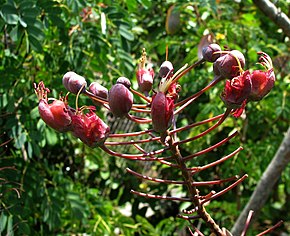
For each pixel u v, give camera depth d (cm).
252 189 98
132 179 97
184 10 86
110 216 87
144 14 95
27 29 57
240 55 32
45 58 70
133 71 73
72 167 90
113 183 96
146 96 34
